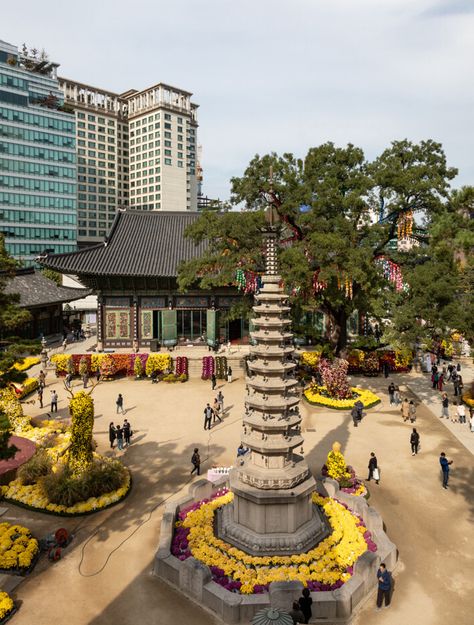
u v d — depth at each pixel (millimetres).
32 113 107125
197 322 52656
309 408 36000
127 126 164875
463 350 53281
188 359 45781
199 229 39438
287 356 18797
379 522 18828
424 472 24938
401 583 16453
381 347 51562
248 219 36594
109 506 21328
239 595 15031
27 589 16016
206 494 21844
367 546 17609
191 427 31812
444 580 16609
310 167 36500
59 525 19875
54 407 34750
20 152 106188
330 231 35312
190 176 170000
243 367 46938
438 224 31672
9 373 19406
